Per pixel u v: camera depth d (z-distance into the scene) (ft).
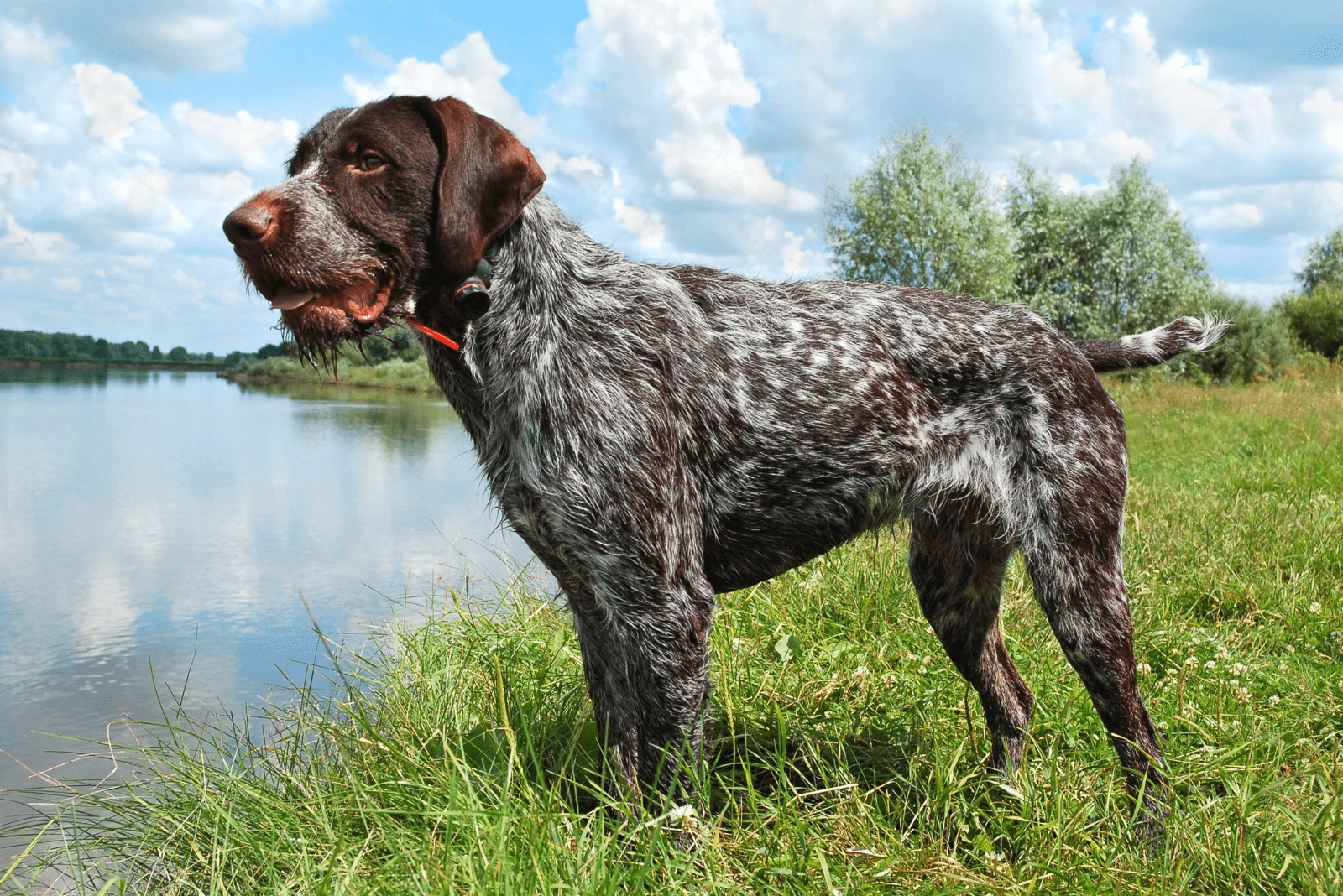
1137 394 67.56
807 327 9.04
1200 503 20.84
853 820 8.27
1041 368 9.04
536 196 8.45
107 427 69.97
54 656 17.03
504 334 8.11
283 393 123.95
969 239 95.30
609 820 7.83
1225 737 9.69
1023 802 8.39
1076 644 8.87
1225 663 11.59
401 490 37.37
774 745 10.23
